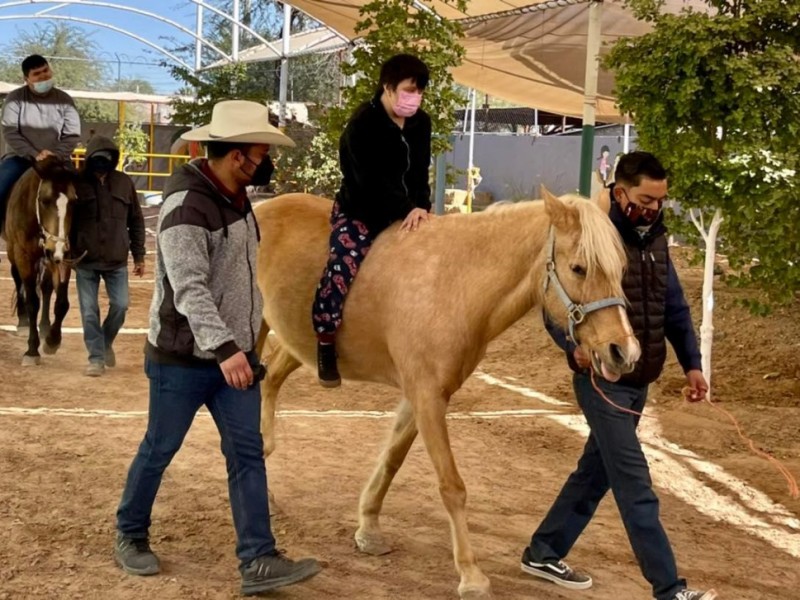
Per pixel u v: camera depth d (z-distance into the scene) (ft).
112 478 18.95
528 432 24.22
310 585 14.40
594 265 12.45
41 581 13.93
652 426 24.94
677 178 25.89
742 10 26.35
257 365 13.84
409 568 15.30
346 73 36.29
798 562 16.71
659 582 12.83
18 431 21.97
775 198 24.75
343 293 14.98
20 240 29.12
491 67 50.62
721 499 19.89
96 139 27.81
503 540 16.78
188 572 14.58
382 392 28.22
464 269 14.19
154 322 13.62
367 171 14.94
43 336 32.42
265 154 13.58
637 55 26.48
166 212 13.06
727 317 35.40
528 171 90.02
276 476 19.71
